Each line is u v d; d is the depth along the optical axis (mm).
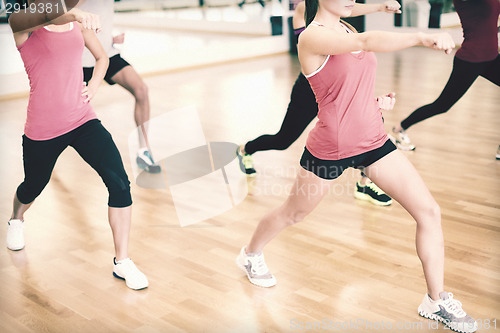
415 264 2883
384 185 2305
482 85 6750
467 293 2598
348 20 9617
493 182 3916
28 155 2764
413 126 5293
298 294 2646
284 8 9672
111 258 3061
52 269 2949
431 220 2262
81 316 2520
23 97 7176
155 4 10477
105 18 4082
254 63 9000
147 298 2656
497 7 3865
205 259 3020
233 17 10016
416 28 9250
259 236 2648
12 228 3152
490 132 5020
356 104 2182
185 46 8922
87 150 2691
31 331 2416
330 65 2109
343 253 3023
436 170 4180
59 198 3908
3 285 2797
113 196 2689
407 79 7191
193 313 2523
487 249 2998
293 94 3555
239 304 2584
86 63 4078
